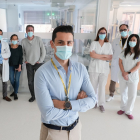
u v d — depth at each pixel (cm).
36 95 98
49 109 95
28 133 215
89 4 320
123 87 265
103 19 318
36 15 330
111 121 253
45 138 109
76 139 112
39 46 308
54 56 103
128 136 216
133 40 233
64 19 328
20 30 339
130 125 243
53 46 100
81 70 107
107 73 280
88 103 104
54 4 322
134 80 248
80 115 269
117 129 231
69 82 102
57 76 98
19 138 204
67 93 102
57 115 97
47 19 331
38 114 268
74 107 99
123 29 283
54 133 105
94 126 237
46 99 95
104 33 261
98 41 274
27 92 368
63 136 106
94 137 211
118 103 323
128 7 319
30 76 314
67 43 95
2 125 233
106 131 225
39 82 96
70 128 106
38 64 313
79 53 336
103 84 282
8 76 308
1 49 290
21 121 245
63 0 318
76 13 324
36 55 306
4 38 342
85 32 331
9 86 366
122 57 254
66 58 98
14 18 333
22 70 354
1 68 297
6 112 273
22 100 326
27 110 282
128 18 326
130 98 257
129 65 247
